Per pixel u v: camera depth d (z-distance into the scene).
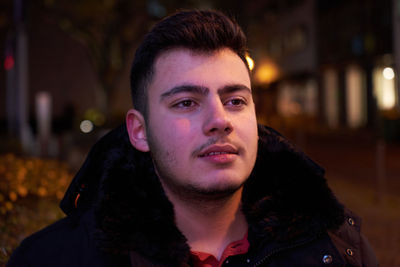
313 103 30.12
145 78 1.30
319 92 29.19
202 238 1.33
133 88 1.37
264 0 35.66
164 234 1.23
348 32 25.92
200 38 1.24
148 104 1.29
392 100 22.38
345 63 26.28
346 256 1.36
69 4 18.09
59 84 22.56
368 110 24.14
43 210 3.09
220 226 1.33
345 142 17.84
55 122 21.56
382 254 4.47
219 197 1.27
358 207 6.63
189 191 1.24
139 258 1.22
